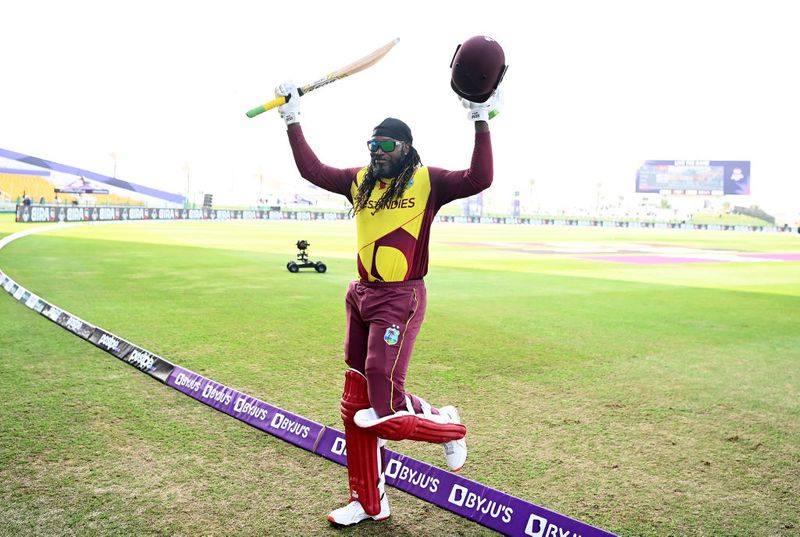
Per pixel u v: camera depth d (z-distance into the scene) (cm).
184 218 5034
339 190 302
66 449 350
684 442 388
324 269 1309
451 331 716
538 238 3584
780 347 668
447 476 309
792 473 345
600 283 1252
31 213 3095
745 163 9281
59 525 270
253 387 476
